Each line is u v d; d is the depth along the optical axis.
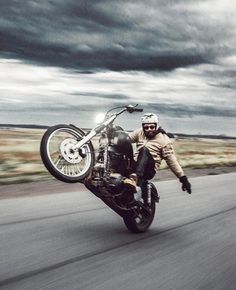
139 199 5.89
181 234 6.03
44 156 5.18
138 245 5.29
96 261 4.51
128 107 5.89
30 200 8.67
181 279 4.05
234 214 7.75
